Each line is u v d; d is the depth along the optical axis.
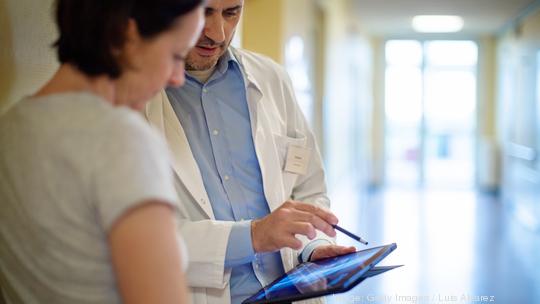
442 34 8.66
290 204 1.10
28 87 1.02
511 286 3.65
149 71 0.68
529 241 4.99
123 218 0.57
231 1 1.12
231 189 1.20
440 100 9.05
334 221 1.08
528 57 5.96
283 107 1.41
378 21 7.27
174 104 1.21
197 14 0.67
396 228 5.54
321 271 1.02
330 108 4.77
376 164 9.12
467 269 4.05
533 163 5.69
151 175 0.59
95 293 0.64
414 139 9.24
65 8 0.67
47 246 0.64
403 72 9.04
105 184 0.58
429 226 5.69
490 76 8.58
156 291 0.57
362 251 1.16
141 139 0.61
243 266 1.18
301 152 1.37
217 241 1.06
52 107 0.65
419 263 4.19
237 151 1.23
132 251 0.57
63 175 0.62
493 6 5.89
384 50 8.98
